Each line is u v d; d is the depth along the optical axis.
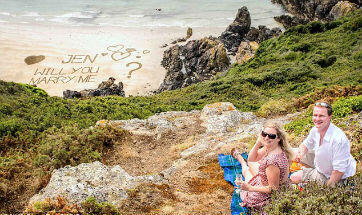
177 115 22.28
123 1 111.94
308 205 5.99
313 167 7.79
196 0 110.88
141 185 9.55
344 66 42.94
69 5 108.94
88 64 66.00
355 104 13.95
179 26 88.38
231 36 75.19
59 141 14.99
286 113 21.72
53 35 81.50
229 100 35.34
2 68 63.31
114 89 55.00
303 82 39.84
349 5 77.25
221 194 8.80
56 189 9.66
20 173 12.71
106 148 15.55
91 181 10.23
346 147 6.60
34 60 66.75
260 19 91.75
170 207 8.25
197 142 15.28
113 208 7.84
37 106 26.89
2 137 18.53
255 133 14.44
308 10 87.69
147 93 56.59
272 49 58.88
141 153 15.42
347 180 6.86
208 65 64.75
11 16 97.44
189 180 9.85
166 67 65.31
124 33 83.06
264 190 6.71
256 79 41.88
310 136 7.39
